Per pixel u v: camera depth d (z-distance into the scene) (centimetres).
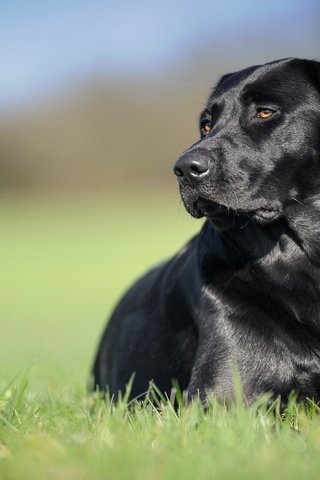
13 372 940
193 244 689
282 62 631
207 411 543
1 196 6738
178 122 6594
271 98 609
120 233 4419
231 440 445
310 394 578
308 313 593
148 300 727
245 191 591
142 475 392
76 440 459
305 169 608
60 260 3516
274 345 583
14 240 4341
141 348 712
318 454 425
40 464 418
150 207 5759
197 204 592
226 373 584
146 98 6875
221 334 598
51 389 753
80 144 6769
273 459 404
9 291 2680
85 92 7081
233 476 387
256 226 604
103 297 2453
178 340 675
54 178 6719
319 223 600
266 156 601
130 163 6612
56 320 1934
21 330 1730
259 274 604
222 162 589
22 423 526
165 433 469
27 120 6975
